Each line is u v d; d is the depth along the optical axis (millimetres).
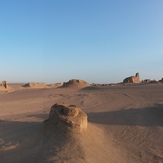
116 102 26000
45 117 17984
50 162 8641
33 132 11352
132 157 10438
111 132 13117
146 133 13320
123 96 31250
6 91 46938
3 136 11812
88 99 29812
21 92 44094
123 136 12734
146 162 10148
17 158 9219
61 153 9211
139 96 30250
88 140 10547
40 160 8898
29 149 9836
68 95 35312
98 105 24453
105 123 15078
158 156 10727
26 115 19500
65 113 11133
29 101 29344
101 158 9547
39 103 27641
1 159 9195
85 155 9250
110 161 9602
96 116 17625
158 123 15250
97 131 12242
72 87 53562
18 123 14852
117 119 16031
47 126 11227
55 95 35906
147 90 36781
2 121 16094
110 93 35500
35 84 69312
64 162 8594
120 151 10812
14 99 31812
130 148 11352
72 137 10289
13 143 10422
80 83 57062
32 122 14875
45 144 10078
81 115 11344
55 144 9938
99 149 10258
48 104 26703
